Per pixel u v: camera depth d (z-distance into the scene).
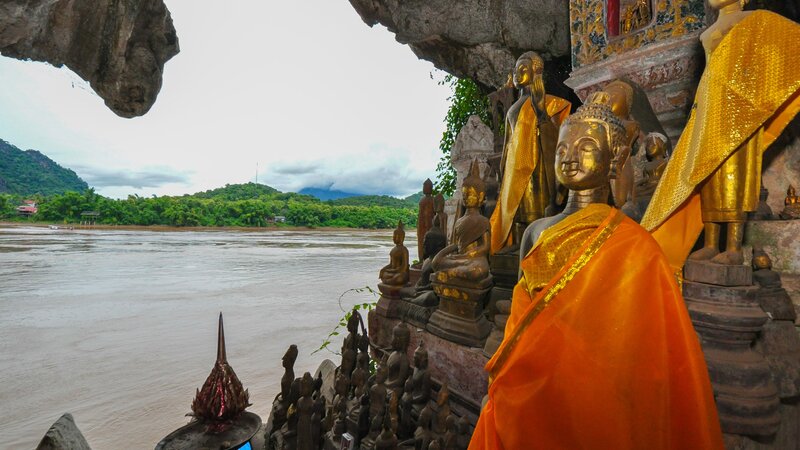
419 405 2.68
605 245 1.20
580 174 1.36
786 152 2.55
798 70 1.65
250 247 41.31
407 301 3.67
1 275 20.80
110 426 5.67
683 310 1.16
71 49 13.45
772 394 1.62
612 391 1.08
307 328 11.25
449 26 10.23
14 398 6.59
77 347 9.40
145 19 14.63
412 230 86.12
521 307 1.36
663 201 1.96
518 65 2.95
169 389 6.97
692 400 1.13
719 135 1.72
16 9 10.91
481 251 2.79
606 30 4.77
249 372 7.79
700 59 3.85
